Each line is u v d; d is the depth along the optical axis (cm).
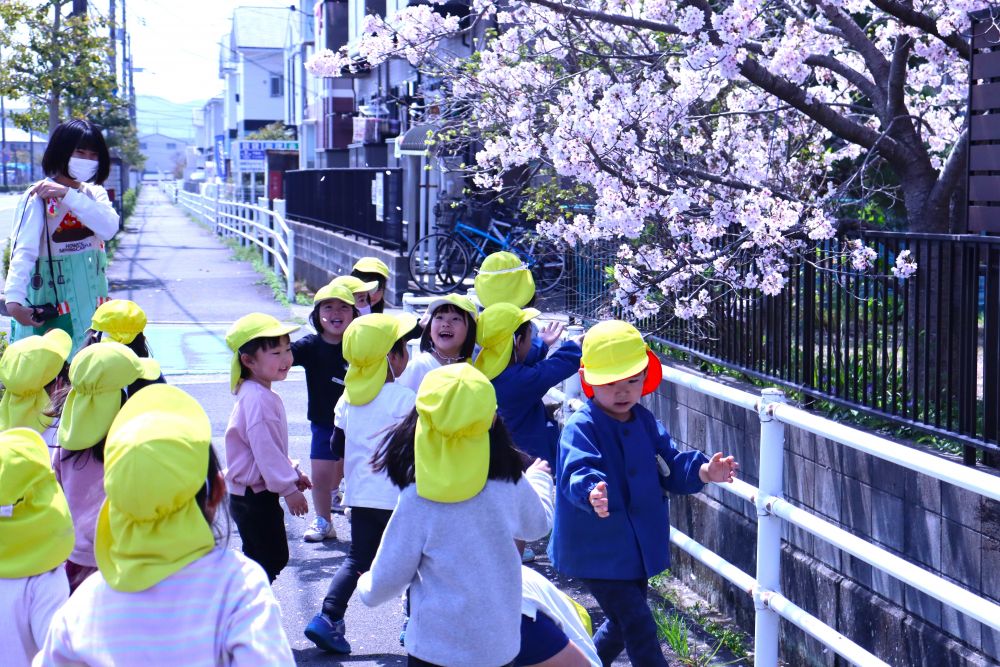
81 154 555
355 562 476
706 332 623
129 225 4184
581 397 657
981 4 492
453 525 317
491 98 777
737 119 736
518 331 514
